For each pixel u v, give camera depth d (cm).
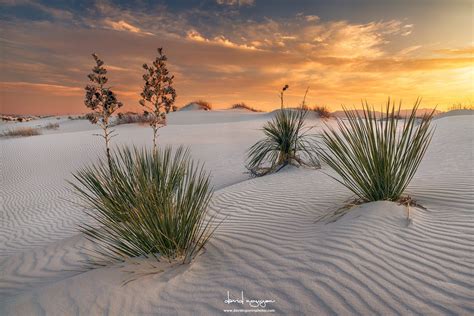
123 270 346
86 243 501
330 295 274
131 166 435
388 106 486
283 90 1010
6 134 3048
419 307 250
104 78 764
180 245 373
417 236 366
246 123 2848
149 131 2422
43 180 1284
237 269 335
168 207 377
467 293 260
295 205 578
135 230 374
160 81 766
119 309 287
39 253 498
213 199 695
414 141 484
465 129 1224
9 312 299
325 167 908
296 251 359
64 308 294
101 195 430
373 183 479
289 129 985
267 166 1092
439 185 567
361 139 495
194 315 271
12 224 823
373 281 287
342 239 369
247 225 489
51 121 4662
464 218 410
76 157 1634
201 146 1705
